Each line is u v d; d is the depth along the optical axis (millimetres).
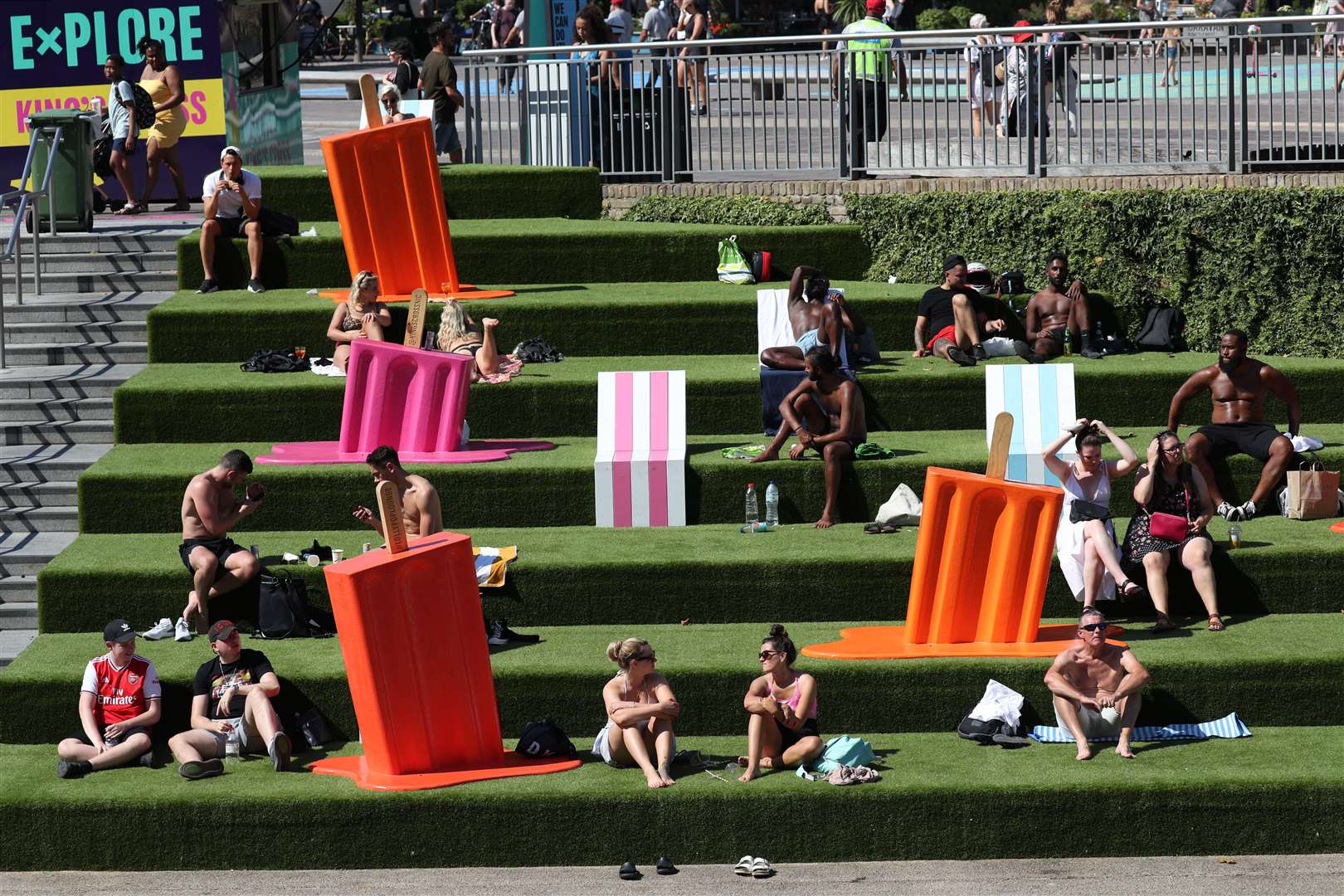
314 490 47000
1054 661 38969
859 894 34594
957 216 59469
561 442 51094
